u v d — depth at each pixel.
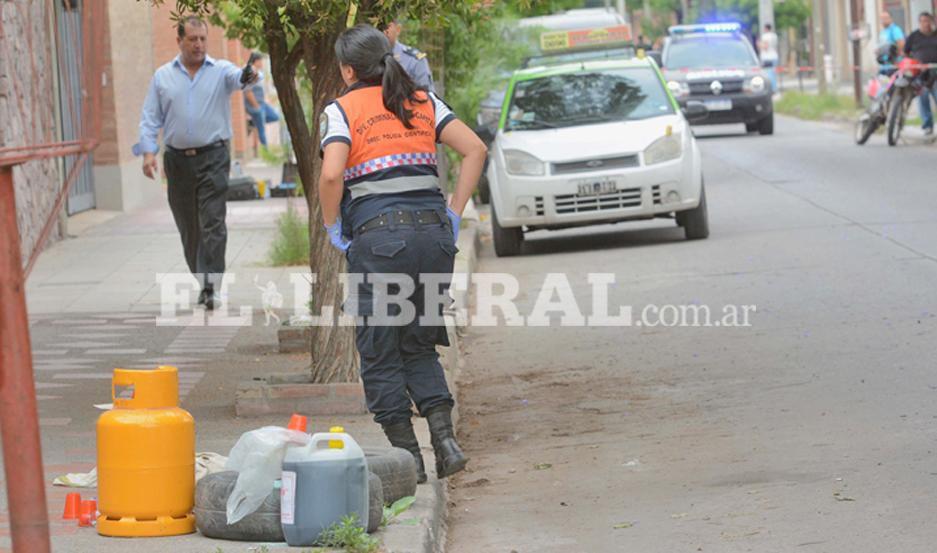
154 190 32.84
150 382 7.59
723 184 29.42
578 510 8.91
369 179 8.38
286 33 10.68
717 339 14.40
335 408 11.02
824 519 8.16
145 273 19.97
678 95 42.97
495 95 29.08
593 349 14.55
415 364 8.77
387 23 10.79
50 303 17.58
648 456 10.16
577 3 45.06
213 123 16.56
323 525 7.16
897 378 11.90
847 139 39.28
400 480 8.16
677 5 87.06
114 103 29.14
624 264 20.19
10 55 5.45
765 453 9.88
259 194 30.34
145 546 7.26
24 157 5.01
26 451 5.30
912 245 19.33
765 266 18.69
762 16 67.06
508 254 22.38
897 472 9.02
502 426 11.60
